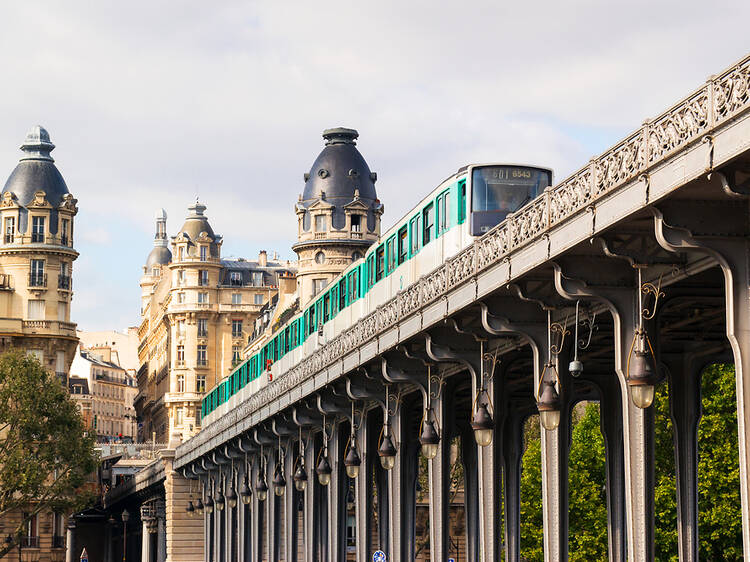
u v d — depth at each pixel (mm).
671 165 27719
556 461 39062
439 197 53219
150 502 152375
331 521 70500
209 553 124375
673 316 38719
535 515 83312
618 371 33750
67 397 125438
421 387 53312
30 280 154500
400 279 58188
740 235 28328
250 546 106562
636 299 34156
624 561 45000
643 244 32094
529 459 84500
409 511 58594
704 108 26391
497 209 50625
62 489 121312
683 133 27250
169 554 134625
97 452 125062
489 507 44812
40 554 149750
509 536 54438
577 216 32812
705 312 37438
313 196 166250
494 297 40312
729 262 28234
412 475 59219
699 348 41312
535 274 37094
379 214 167875
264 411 81625
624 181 29797
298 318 84625
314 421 73188
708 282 34188
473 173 51062
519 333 40219
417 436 64188
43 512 146875
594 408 78688
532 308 40344
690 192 27781
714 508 66000
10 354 123938
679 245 28297
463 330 44375
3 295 154250
